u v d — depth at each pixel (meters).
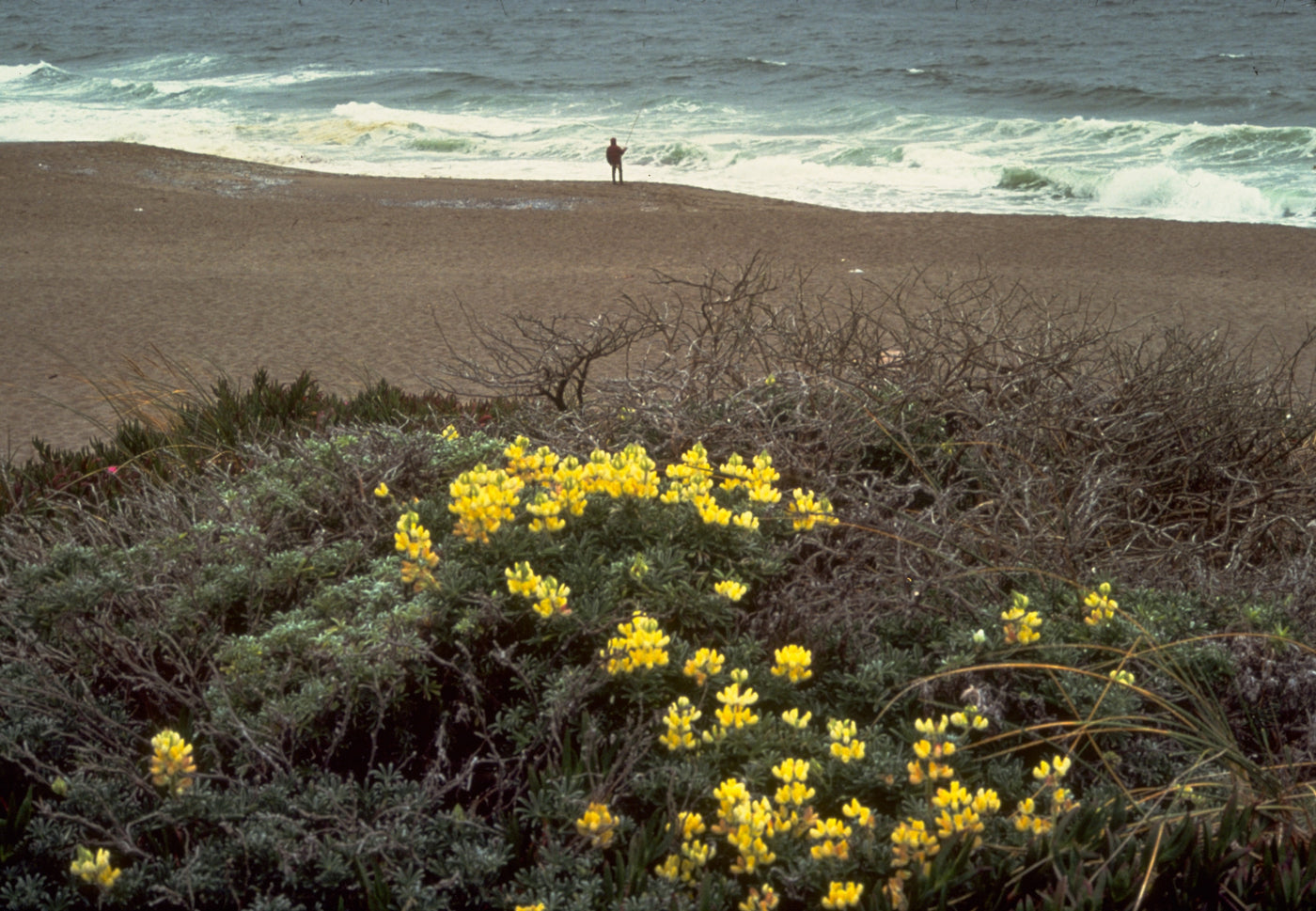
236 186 26.44
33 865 2.39
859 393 4.45
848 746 2.53
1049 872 2.26
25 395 10.03
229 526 3.36
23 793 2.64
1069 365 4.70
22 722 2.67
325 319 13.61
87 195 24.11
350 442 4.03
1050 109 43.12
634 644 2.55
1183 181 24.19
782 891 2.38
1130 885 2.21
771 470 3.38
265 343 12.36
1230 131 30.34
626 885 2.21
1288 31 75.12
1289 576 3.42
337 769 2.70
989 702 2.77
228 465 4.78
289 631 2.75
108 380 10.24
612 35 86.31
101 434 8.80
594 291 15.40
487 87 52.38
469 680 2.63
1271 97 42.84
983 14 99.25
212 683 2.70
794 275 16.67
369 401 6.39
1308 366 11.70
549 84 53.34
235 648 2.73
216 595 3.06
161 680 2.71
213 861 2.27
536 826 2.49
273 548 3.38
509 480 2.99
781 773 2.38
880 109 41.31
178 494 4.02
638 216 22.75
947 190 26.50
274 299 14.76
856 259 18.47
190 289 15.30
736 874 2.40
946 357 4.77
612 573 2.94
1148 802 2.54
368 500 3.58
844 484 4.09
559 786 2.40
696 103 44.38
